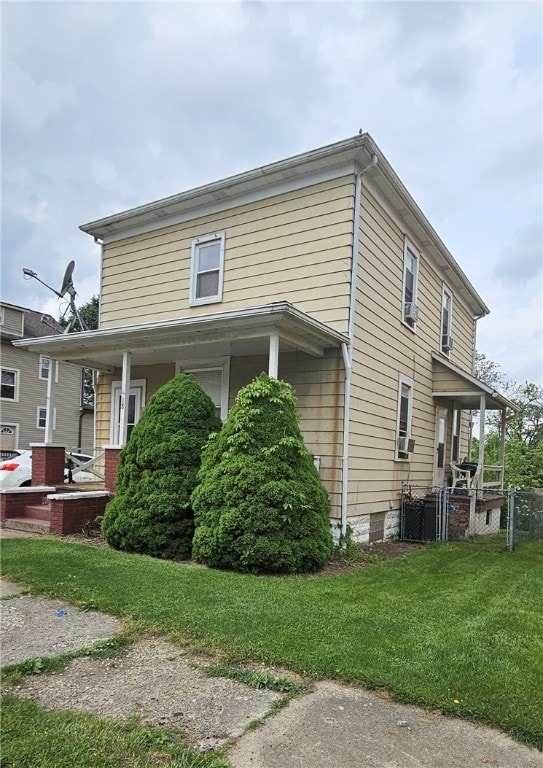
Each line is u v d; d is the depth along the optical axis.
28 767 2.34
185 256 10.45
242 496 6.43
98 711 2.88
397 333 10.44
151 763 2.41
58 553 6.68
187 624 4.20
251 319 7.23
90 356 9.87
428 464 12.47
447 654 3.78
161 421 7.61
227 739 2.65
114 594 4.98
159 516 7.12
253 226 9.49
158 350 9.21
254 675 3.35
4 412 23.80
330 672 3.41
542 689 3.26
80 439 27.58
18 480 11.12
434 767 2.47
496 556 8.31
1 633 4.06
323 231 8.65
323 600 5.09
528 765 2.51
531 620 4.78
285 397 7.02
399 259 10.53
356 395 8.55
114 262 11.62
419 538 10.27
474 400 13.68
